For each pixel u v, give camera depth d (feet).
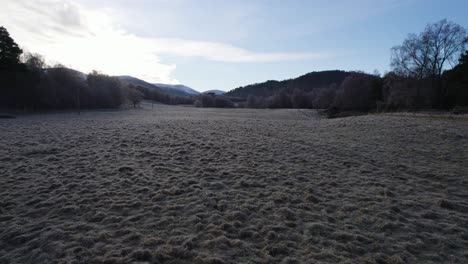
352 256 16.72
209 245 17.54
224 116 174.91
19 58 181.37
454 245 18.43
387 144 56.59
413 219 22.34
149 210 22.93
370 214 22.95
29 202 24.08
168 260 15.93
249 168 36.45
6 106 165.17
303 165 39.14
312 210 23.72
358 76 249.75
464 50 154.92
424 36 161.68
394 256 16.67
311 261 15.99
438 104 158.51
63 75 218.59
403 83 166.30
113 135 61.57
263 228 19.99
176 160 40.37
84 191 27.02
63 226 19.74
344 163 40.81
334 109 233.55
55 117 130.82
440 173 35.60
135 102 315.78
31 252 16.47
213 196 26.27
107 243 17.61
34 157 40.52
